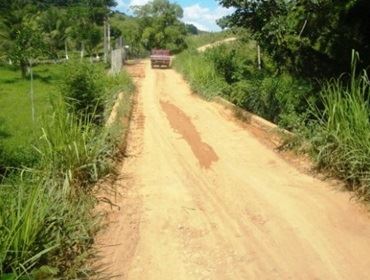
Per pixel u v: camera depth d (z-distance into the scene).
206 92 17.06
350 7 8.62
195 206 6.16
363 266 4.57
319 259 4.72
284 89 11.46
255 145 9.22
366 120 6.35
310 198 6.24
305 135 8.03
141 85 23.62
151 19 77.12
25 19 47.56
